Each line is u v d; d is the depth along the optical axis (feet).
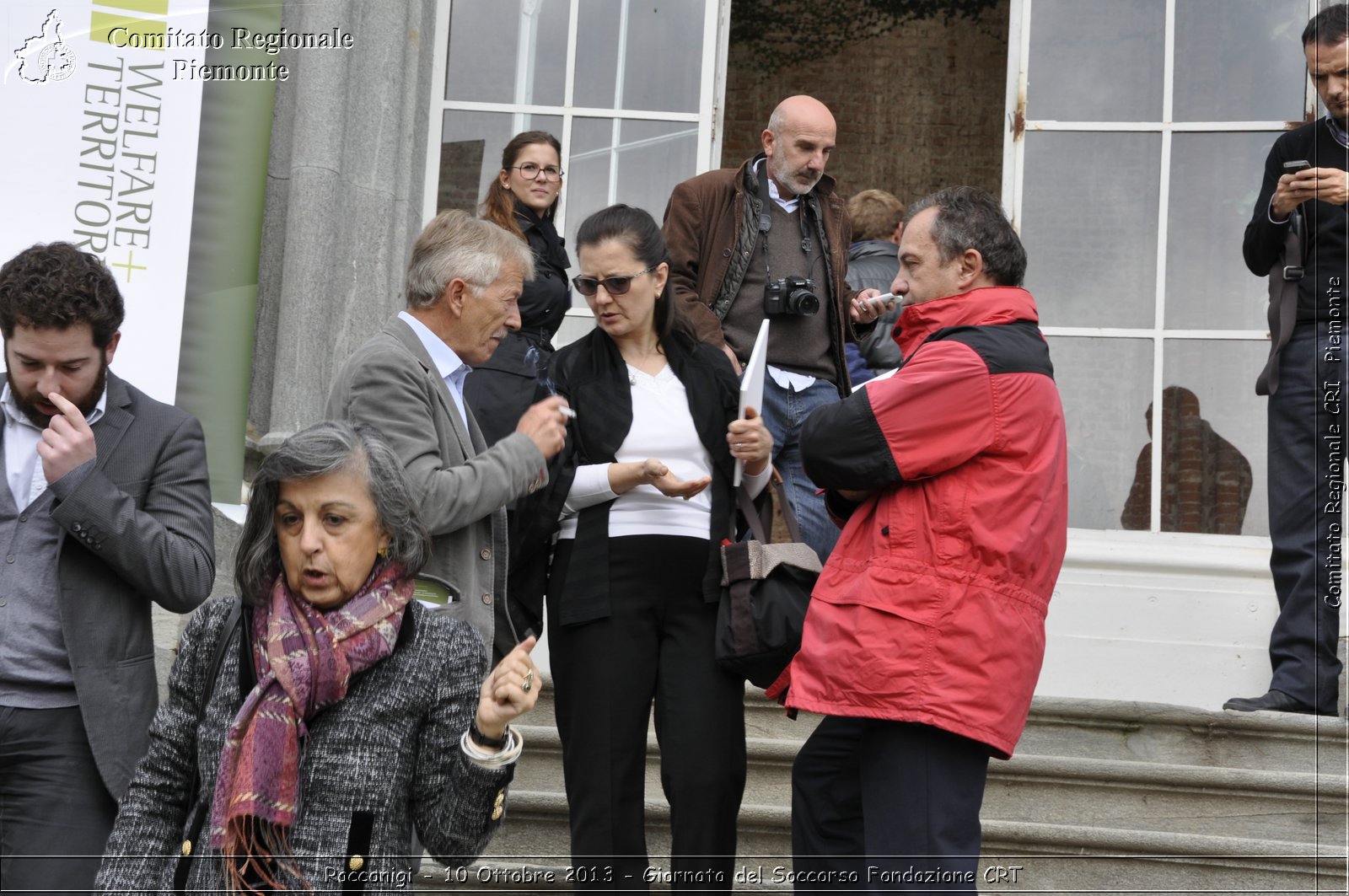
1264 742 12.31
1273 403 13.80
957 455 8.57
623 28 17.22
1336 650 13.34
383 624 7.45
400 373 9.12
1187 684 15.55
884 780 8.57
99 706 8.77
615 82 17.16
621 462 9.67
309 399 14.83
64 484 8.61
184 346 13.99
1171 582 15.76
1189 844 10.85
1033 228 16.81
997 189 33.24
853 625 8.55
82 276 8.90
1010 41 17.13
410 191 16.31
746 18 34.17
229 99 14.46
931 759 8.50
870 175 33.53
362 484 7.59
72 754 8.77
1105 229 16.70
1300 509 13.52
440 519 8.73
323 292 15.11
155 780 7.57
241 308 14.26
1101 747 12.52
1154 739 12.48
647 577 9.52
